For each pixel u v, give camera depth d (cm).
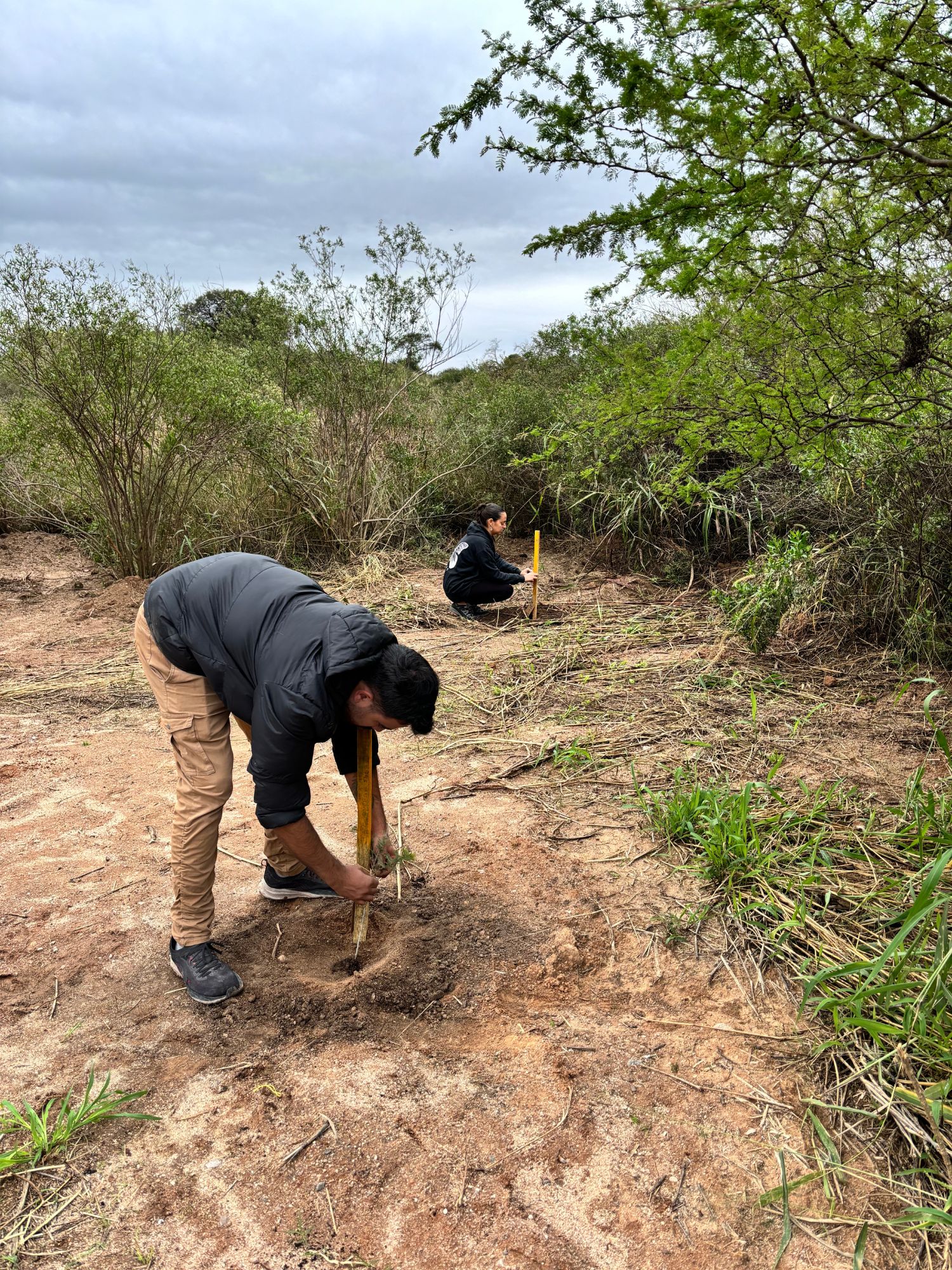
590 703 511
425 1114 234
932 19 250
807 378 339
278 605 250
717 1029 263
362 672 241
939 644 525
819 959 282
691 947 300
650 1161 220
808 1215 206
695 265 277
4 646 646
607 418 362
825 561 614
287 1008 275
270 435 832
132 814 395
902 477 546
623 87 247
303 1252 198
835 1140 225
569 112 254
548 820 385
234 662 253
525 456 937
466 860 354
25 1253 197
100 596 747
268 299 873
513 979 286
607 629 655
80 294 702
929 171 275
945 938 241
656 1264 195
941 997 245
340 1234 202
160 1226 204
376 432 931
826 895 304
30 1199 210
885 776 404
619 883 335
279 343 894
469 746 464
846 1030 255
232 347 886
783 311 317
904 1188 212
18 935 310
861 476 607
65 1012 274
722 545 772
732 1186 213
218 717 270
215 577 261
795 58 257
